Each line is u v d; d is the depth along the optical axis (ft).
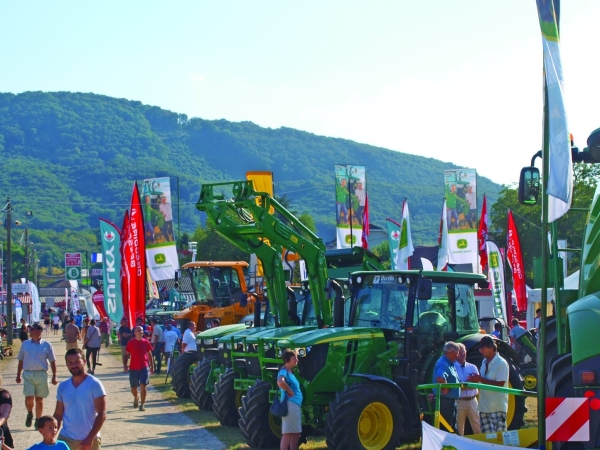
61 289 448.24
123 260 95.35
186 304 138.10
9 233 165.99
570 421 24.21
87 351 96.99
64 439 29.89
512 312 99.76
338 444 39.04
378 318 44.93
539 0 23.21
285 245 53.72
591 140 29.22
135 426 53.47
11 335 162.30
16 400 68.80
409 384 42.52
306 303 58.39
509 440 29.01
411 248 95.04
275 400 39.86
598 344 24.62
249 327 62.49
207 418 56.54
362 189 104.53
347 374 42.70
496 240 168.25
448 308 44.78
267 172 77.97
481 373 35.86
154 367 98.02
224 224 55.16
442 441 26.25
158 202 117.50
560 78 22.94
